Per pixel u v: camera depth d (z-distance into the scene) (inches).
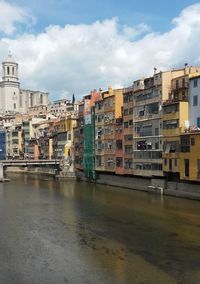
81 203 2765.7
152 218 2137.1
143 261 1396.4
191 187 2819.9
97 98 4525.1
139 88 3474.4
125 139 3698.3
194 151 2748.5
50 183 4360.2
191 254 1462.8
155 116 3248.0
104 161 4104.3
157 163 3216.0
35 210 2498.8
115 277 1250.0
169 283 1190.9
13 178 5142.7
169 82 3196.4
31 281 1234.0
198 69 3272.6
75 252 1533.0
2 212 2432.3
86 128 4530.0
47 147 6028.5
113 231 1863.9
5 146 6963.6
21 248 1603.1
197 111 2888.8
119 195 3134.8
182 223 1994.3
